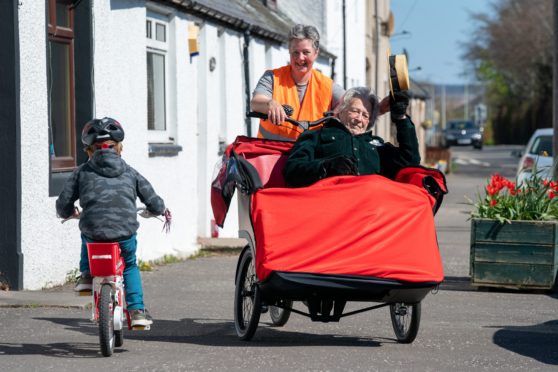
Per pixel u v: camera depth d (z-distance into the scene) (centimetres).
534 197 1452
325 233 902
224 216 991
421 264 899
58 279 1405
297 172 947
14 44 1292
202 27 2103
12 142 1295
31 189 1330
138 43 1706
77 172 920
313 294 902
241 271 1020
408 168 956
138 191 934
